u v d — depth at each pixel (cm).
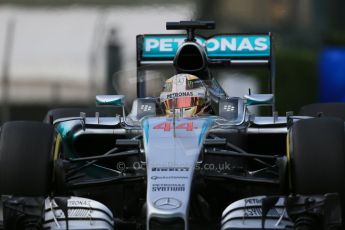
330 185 2178
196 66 2628
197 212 2230
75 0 9000
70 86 8362
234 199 2477
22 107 8231
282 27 7500
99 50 7769
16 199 2073
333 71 5850
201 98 2517
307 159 2198
